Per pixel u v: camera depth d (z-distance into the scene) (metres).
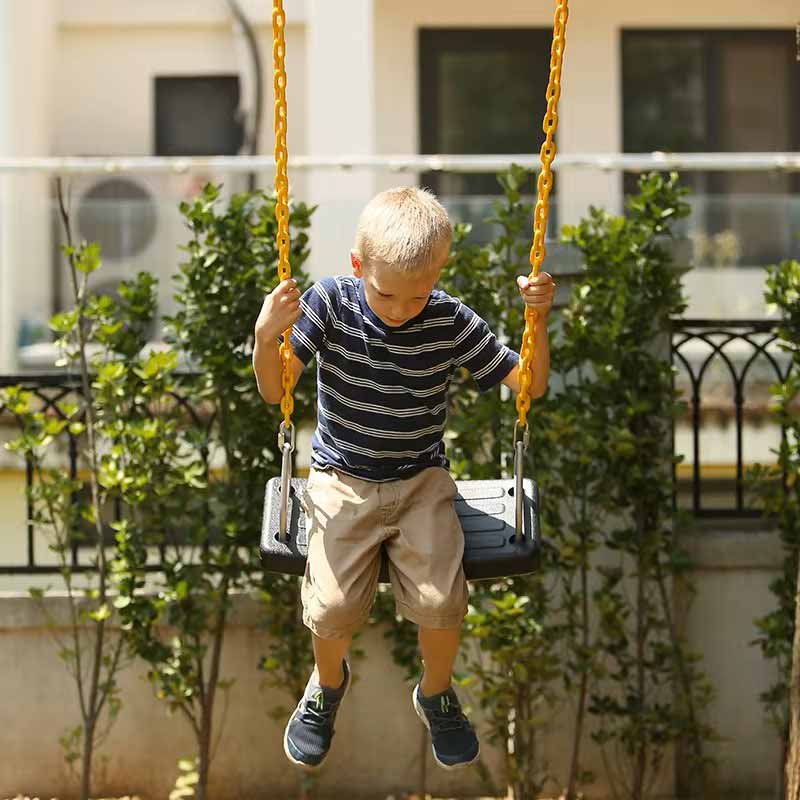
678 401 12.17
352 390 7.38
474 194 21.08
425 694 7.80
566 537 11.67
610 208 20.52
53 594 12.28
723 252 15.43
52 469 11.77
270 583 11.70
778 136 22.08
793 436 11.99
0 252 14.55
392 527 7.43
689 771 12.17
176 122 24.08
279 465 11.67
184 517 11.66
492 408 11.41
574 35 21.70
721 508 12.46
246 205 11.91
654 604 11.98
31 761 12.22
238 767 12.27
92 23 23.88
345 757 12.30
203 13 23.91
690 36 21.92
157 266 14.05
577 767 11.79
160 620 11.98
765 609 12.25
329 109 21.59
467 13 21.52
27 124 21.97
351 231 13.73
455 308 7.49
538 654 11.62
